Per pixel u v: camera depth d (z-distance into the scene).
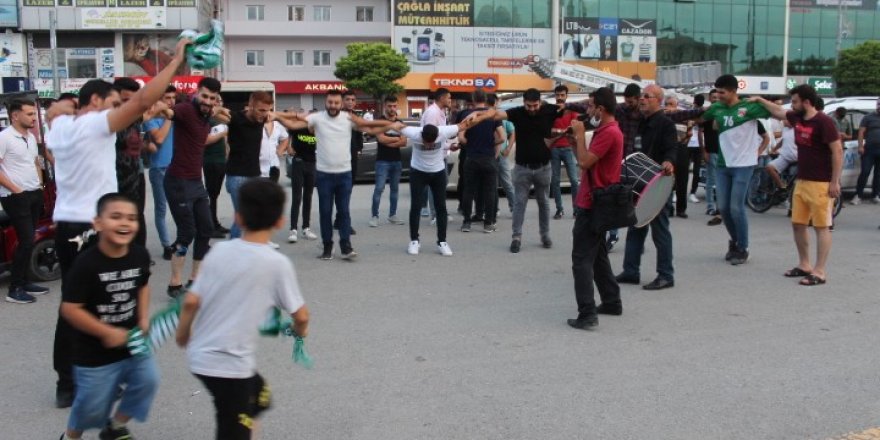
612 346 5.61
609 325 6.17
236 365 3.18
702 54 55.22
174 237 10.15
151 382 3.70
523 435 4.07
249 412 3.25
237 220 3.27
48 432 4.15
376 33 52.62
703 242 9.90
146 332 3.55
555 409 4.42
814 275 7.61
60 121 4.57
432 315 6.44
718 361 5.29
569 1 51.62
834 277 7.91
